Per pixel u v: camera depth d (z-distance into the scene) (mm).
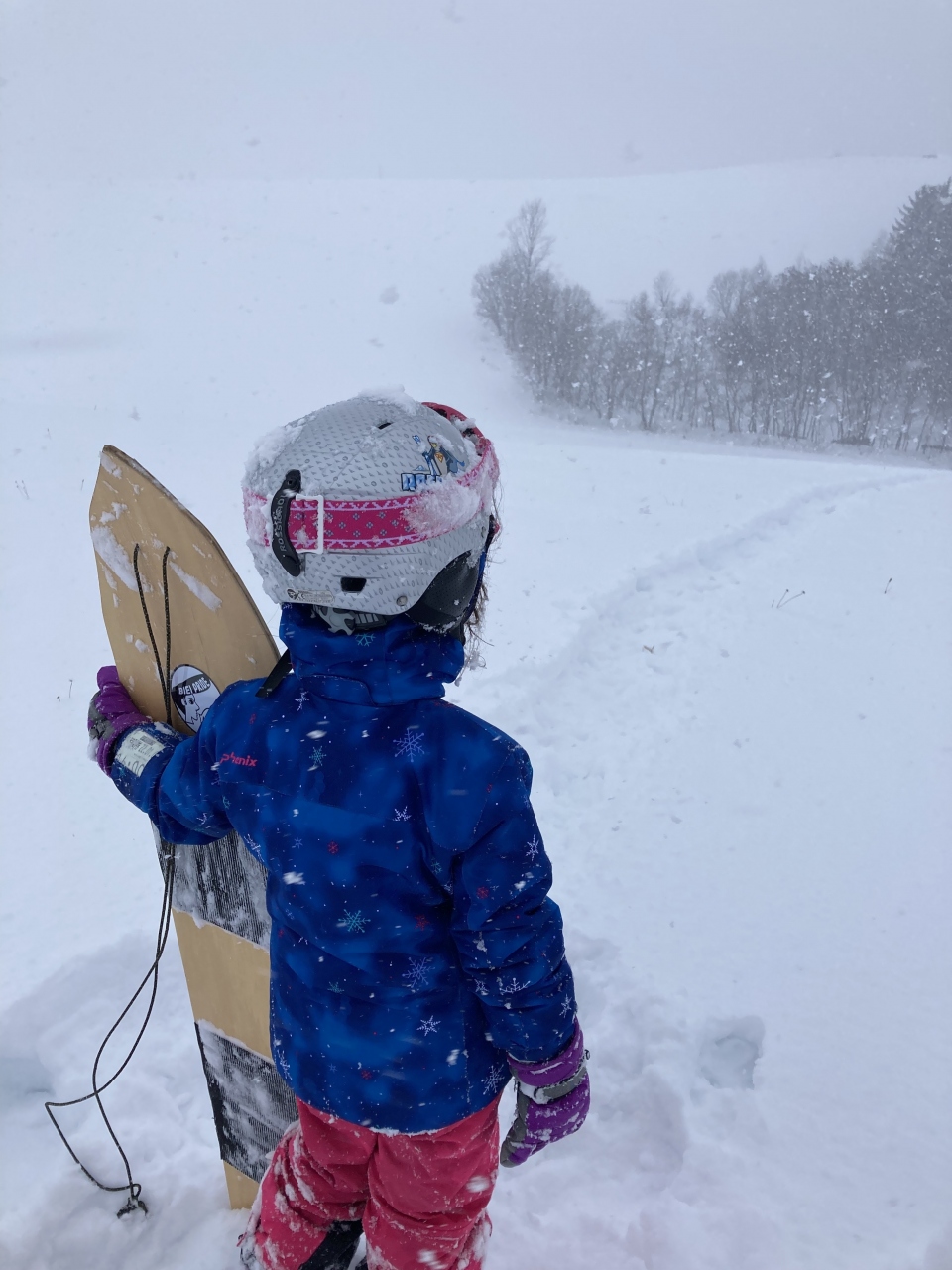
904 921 3090
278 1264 1488
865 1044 2531
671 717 4852
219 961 1682
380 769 1152
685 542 8211
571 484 11461
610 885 3326
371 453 1022
